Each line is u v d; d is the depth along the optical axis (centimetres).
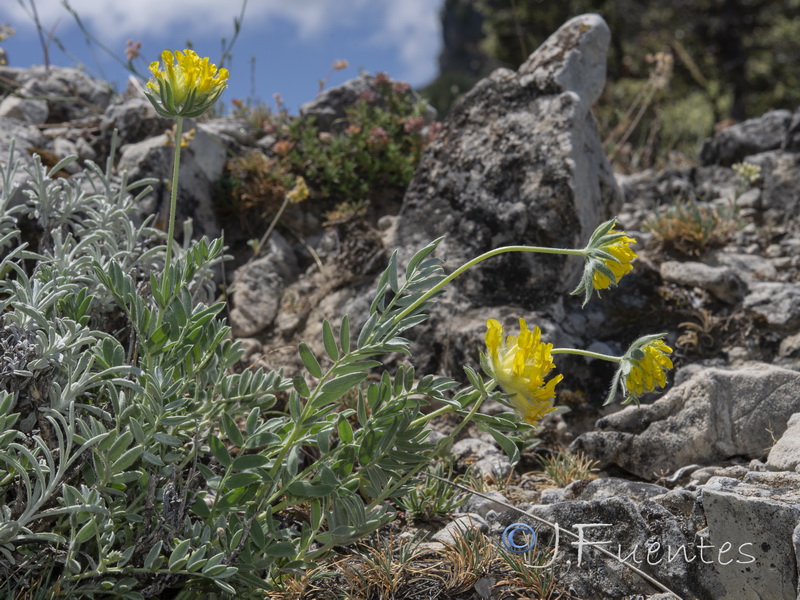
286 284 457
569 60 434
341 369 229
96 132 506
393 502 307
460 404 236
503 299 403
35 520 218
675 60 1753
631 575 244
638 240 469
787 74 1806
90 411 235
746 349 386
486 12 1814
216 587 227
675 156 744
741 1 1819
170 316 231
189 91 211
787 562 226
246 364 400
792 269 442
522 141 420
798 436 289
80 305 242
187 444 250
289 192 459
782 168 512
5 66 580
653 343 234
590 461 327
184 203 460
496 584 250
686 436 312
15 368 216
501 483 321
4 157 429
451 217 429
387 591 246
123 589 211
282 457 228
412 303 236
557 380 214
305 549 232
